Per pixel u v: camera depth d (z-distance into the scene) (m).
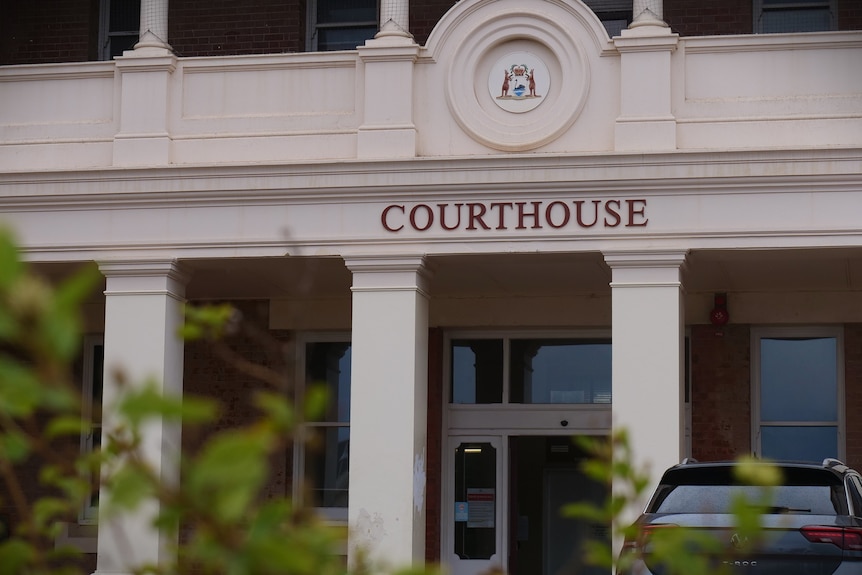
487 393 18.20
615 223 13.87
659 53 14.18
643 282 13.72
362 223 14.38
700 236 13.71
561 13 14.51
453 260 14.62
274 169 14.57
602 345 18.08
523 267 15.63
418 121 14.74
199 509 2.25
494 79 14.62
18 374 2.13
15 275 2.07
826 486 10.22
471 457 18.12
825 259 14.46
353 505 13.88
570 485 17.95
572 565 4.03
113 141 15.29
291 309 18.39
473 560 17.88
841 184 13.55
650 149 13.99
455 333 18.27
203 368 18.53
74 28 18.73
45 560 2.91
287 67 15.11
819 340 17.23
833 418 17.08
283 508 2.38
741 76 14.20
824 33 14.09
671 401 13.45
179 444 13.83
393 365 14.07
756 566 9.64
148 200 14.84
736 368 17.19
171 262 14.71
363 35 18.30
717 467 10.39
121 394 2.28
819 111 14.04
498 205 14.15
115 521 2.66
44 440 2.62
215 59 15.26
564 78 14.44
